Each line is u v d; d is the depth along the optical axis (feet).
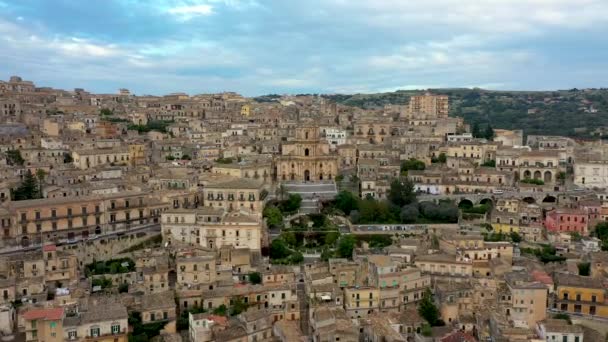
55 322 556.92
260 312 613.93
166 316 615.16
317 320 602.03
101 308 592.19
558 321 625.41
